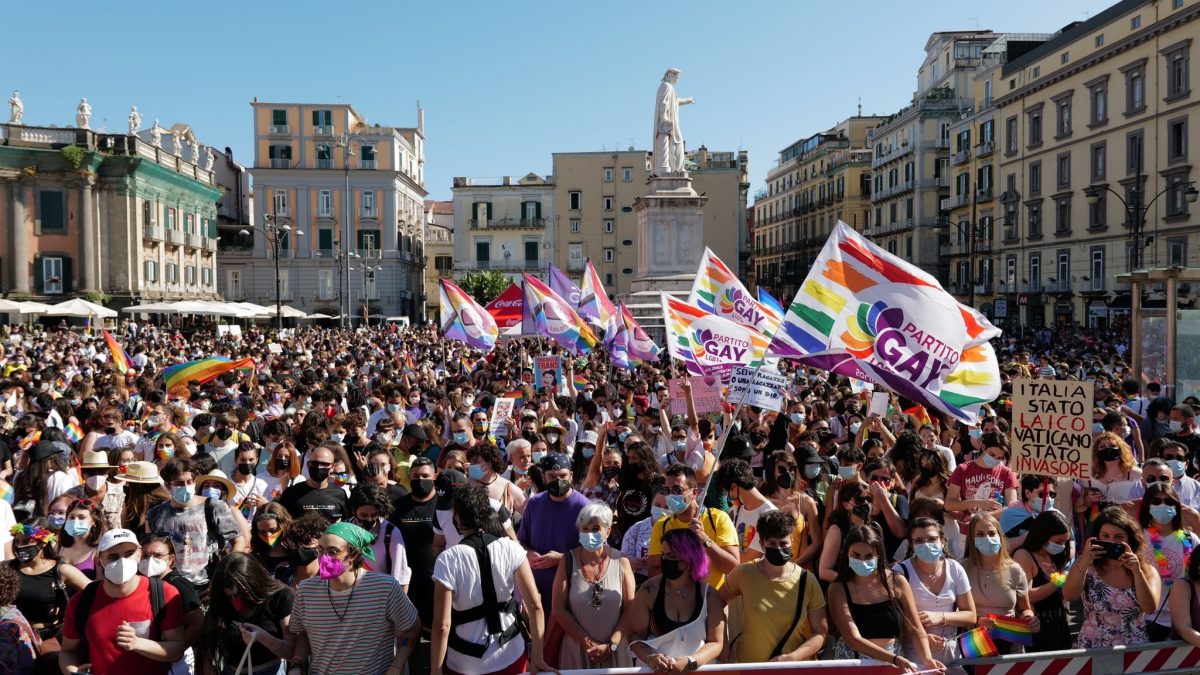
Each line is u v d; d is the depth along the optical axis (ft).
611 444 34.55
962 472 26.94
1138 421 41.55
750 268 392.88
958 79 231.50
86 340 112.57
